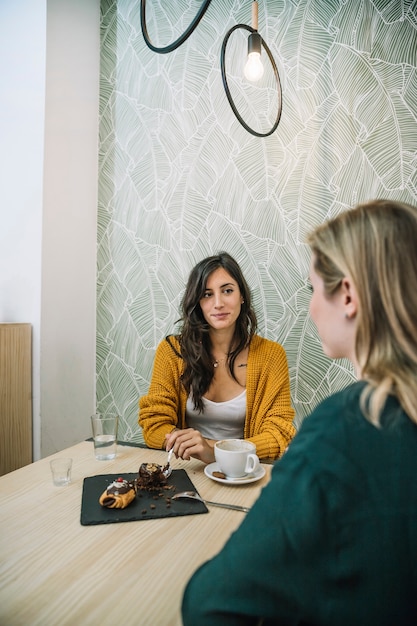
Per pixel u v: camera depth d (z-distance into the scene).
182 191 2.16
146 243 2.23
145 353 2.24
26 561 0.69
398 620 0.41
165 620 0.56
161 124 2.19
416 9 1.86
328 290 0.57
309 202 1.98
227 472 1.01
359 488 0.42
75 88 2.16
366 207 0.55
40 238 2.00
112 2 2.29
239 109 2.06
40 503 0.90
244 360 1.56
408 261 0.50
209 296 1.51
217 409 1.50
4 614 0.57
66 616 0.56
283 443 1.26
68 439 2.17
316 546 0.42
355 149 1.93
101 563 0.68
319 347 1.96
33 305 2.02
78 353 2.22
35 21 2.01
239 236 2.07
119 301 2.29
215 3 2.09
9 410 1.89
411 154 1.87
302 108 1.98
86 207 2.25
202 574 0.48
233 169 2.07
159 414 1.37
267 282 2.04
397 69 1.88
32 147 2.02
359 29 1.92
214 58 2.09
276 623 0.45
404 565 0.41
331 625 0.42
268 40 2.02
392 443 0.43
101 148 2.32
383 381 0.47
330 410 0.47
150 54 2.21
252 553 0.43
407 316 0.48
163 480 0.98
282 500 0.44
